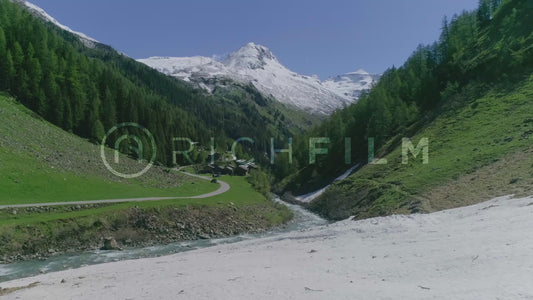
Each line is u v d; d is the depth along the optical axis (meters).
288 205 94.62
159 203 56.78
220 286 13.80
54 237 41.47
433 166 59.25
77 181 64.69
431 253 16.80
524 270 10.67
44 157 67.19
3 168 55.62
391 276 13.38
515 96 69.62
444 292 9.70
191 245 45.84
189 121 194.88
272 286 12.98
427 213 37.03
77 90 108.62
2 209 43.94
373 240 25.48
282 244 31.97
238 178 126.19
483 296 8.73
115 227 47.94
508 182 37.97
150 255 39.31
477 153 54.75
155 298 12.92
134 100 134.12
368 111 112.75
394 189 57.62
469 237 19.08
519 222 20.44
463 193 41.62
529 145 47.34
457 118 76.75
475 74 90.56
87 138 100.94
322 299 10.30
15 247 37.81
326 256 20.92
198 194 77.88
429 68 112.00
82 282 20.94
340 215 67.00
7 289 20.59
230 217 60.38
